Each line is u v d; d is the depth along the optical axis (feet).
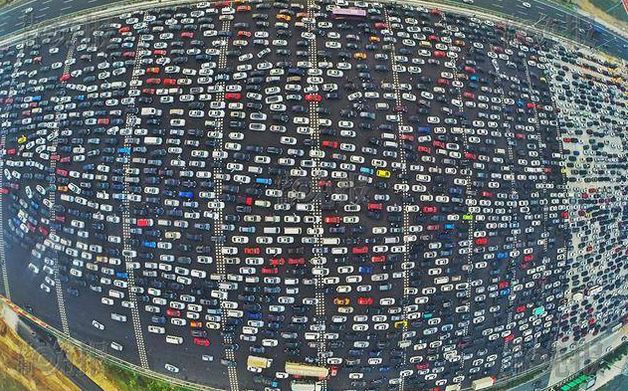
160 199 396.16
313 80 399.44
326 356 402.11
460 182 410.93
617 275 473.67
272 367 403.75
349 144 393.50
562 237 443.73
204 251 392.27
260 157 388.57
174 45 414.41
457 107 421.59
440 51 432.66
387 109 404.36
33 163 419.33
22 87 432.25
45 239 420.77
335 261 389.80
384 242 394.52
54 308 429.79
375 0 439.63
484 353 433.48
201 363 411.95
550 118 451.94
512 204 424.87
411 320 406.41
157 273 401.29
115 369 430.61
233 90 397.60
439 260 405.80
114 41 423.23
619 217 467.52
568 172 447.83
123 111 405.59
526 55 463.01
